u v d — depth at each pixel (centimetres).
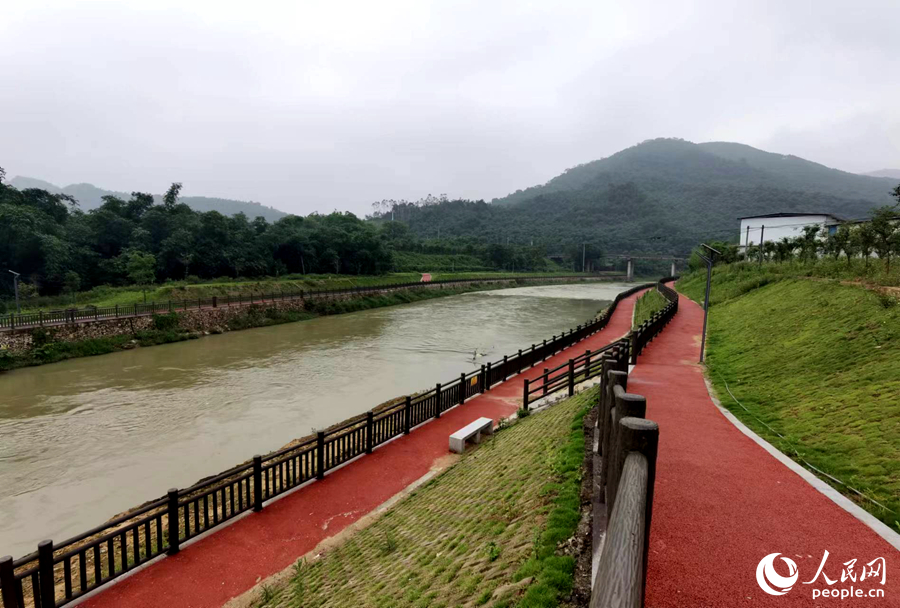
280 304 3756
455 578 455
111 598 590
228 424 1419
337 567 636
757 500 499
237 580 638
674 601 330
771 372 1108
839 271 1900
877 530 434
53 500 988
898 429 641
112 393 1727
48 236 3519
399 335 3062
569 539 415
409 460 1023
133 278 3838
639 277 11675
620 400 268
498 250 10131
